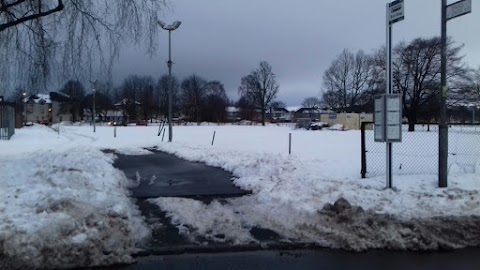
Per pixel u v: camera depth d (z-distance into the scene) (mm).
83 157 17484
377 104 11008
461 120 78938
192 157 21062
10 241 6988
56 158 17031
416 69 67500
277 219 9219
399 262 7094
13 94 18422
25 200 9227
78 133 53969
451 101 66812
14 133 45938
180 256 7355
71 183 11430
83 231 7547
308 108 151500
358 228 8250
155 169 17156
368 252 7531
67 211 8320
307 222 8836
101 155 20219
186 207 10258
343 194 10266
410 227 8211
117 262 7004
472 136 35000
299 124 82500
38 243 7051
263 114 119438
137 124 106875
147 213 9844
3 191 10172
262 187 12156
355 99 98375
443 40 10859
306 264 7016
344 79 104688
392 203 9500
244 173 15109
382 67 74188
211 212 9859
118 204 9445
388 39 11031
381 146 25672
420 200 9648
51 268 6770
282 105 176250
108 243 7426
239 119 132375
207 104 127688
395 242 7742
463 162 15875
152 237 8219
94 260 6965
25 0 16141
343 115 84438
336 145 28172
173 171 16562
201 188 12781
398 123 10789
